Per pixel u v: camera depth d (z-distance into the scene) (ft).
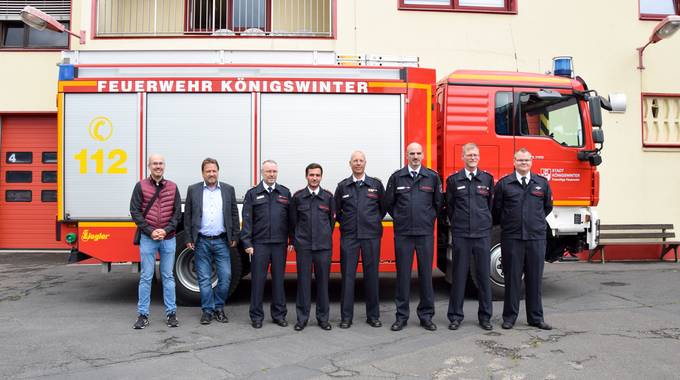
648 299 22.77
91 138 21.29
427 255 18.28
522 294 22.71
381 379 13.38
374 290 18.61
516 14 34.63
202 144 21.40
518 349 15.81
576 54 34.99
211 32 34.01
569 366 14.28
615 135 34.96
